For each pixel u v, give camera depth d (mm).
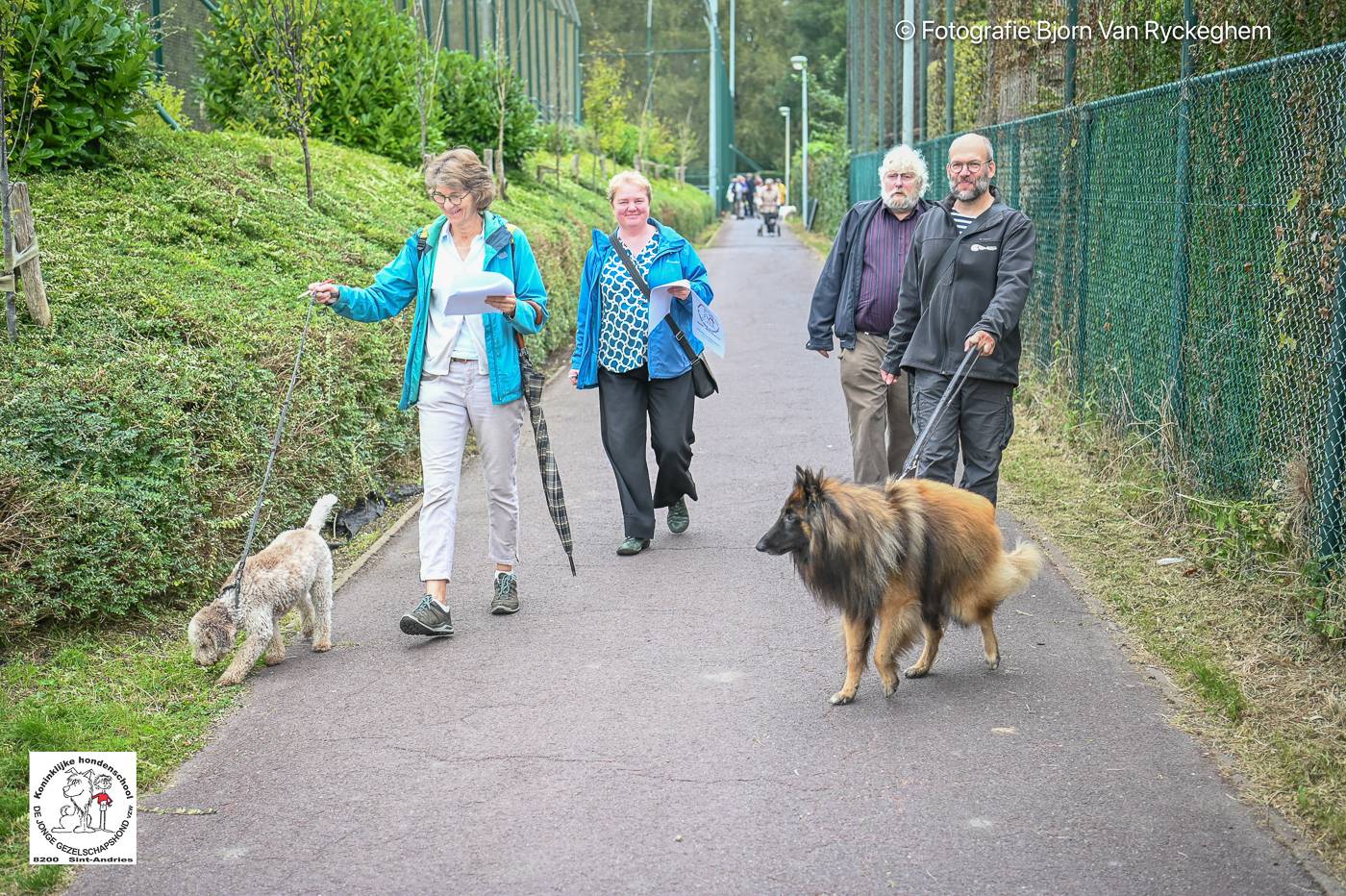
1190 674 4500
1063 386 9016
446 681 4695
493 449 5258
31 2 7375
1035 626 5129
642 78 58906
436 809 3695
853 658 4344
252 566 4789
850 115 36344
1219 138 6316
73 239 7273
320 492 6500
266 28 10820
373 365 7559
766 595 5609
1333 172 5129
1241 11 6445
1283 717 4113
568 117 37250
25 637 4816
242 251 8258
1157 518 6414
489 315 5117
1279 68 5645
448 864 3375
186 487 5441
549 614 5418
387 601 5676
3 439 4918
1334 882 3180
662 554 6285
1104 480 7301
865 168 29281
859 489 4312
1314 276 5262
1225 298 6273
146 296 6570
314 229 9508
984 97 13406
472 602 5637
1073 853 3346
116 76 8859
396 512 7148
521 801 3725
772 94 81125
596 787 3797
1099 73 8820
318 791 3828
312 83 10508
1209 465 6355
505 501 5367
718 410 10172
